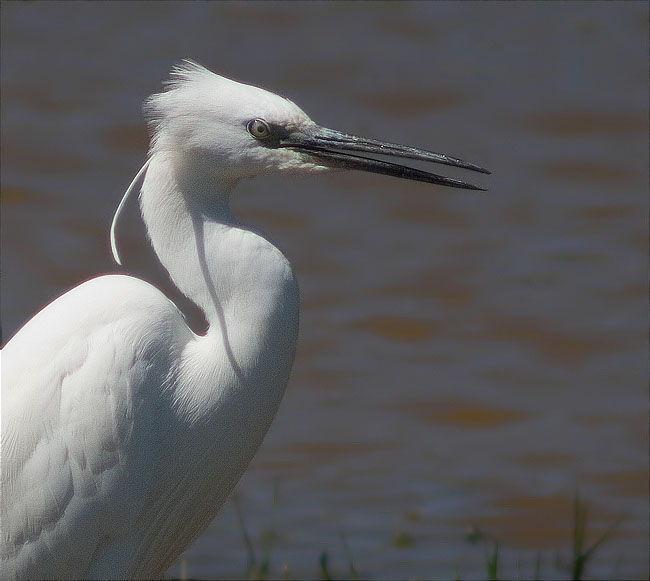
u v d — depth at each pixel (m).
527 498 12.13
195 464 7.46
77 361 7.07
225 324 7.35
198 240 7.29
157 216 7.29
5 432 7.05
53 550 7.12
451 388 14.62
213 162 7.20
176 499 7.58
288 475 12.58
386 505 11.94
